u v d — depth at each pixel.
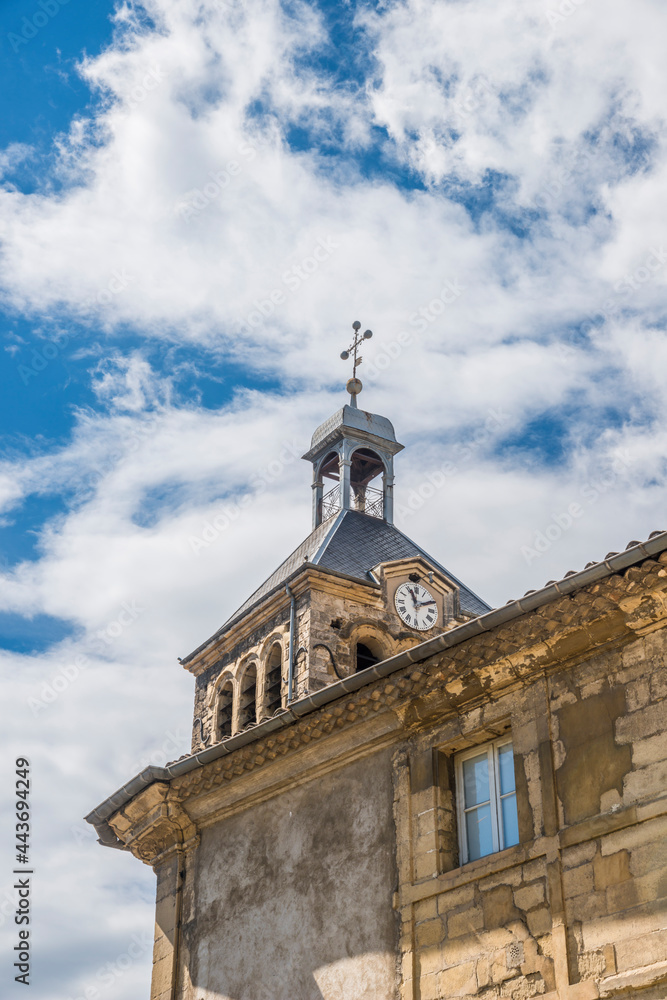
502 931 15.94
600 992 14.69
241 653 42.03
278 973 18.53
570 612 16.36
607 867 15.23
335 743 19.09
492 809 17.12
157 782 20.89
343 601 39.97
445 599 42.06
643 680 15.80
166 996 19.94
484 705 17.44
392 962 17.05
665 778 15.15
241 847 20.09
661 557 15.48
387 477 45.66
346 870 18.25
